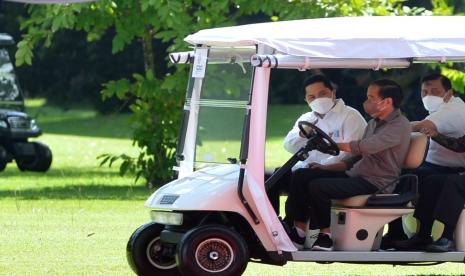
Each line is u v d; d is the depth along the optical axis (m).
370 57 23.75
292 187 25.17
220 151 25.31
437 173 26.86
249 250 25.17
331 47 23.67
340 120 28.41
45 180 58.88
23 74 135.62
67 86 135.62
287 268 29.12
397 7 54.88
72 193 50.59
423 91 27.58
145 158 54.66
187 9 52.97
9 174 63.34
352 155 26.39
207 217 25.00
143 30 52.12
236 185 24.08
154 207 24.67
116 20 52.06
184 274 23.89
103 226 37.88
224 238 24.02
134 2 50.84
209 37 25.08
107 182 57.72
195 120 25.91
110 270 27.83
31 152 64.44
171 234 25.03
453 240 25.12
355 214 24.66
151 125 53.81
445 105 27.31
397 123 25.23
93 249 32.06
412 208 24.86
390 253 24.66
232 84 25.14
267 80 23.94
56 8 50.84
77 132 115.50
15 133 63.50
